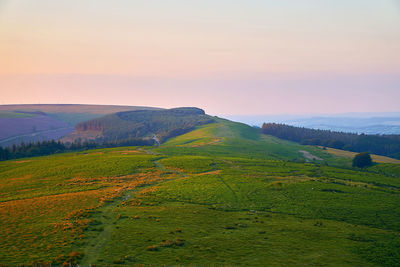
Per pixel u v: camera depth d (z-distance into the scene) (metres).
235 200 71.56
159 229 51.31
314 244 48.41
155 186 82.69
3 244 43.62
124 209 61.94
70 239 45.44
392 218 63.47
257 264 40.22
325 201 73.19
